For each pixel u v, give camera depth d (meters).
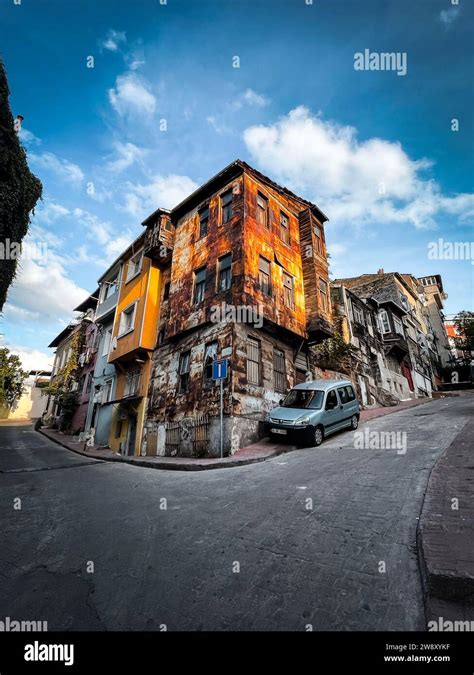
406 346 27.55
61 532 4.80
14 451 15.30
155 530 4.61
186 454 11.77
